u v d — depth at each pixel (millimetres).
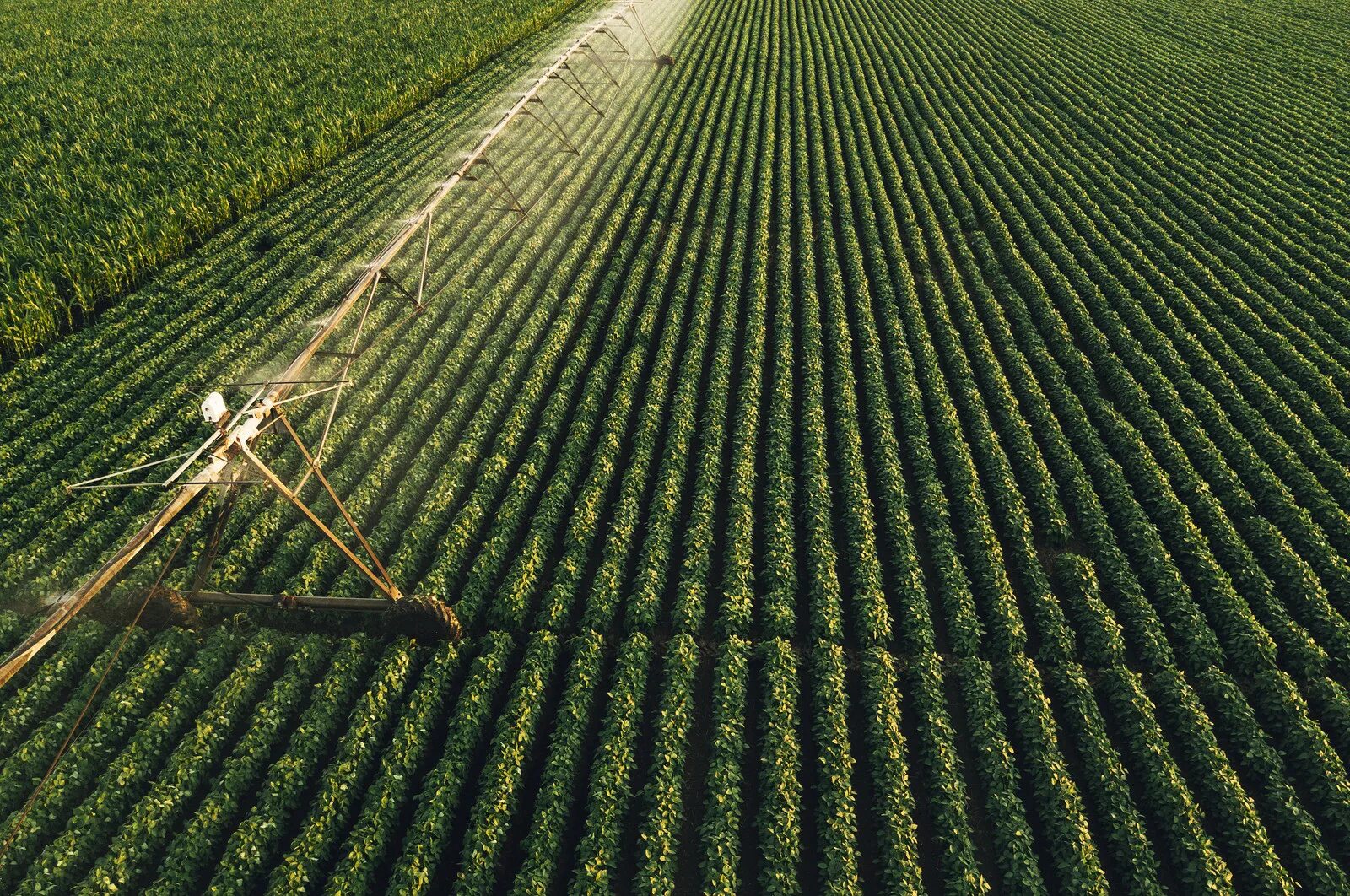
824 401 31031
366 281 22391
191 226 38656
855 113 55844
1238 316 35188
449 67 59812
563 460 26828
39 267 33625
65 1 78750
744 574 22969
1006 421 29062
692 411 29125
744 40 72438
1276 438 28000
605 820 17203
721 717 19250
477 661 20219
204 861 16625
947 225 42188
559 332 32844
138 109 50906
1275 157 50094
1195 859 16766
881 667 20375
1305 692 20297
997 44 71500
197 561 22547
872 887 16906
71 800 17250
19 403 28828
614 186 44781
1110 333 34125
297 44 65188
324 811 17078
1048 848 17484
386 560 23625
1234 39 71812
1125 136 53000
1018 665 20625
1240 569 23406
